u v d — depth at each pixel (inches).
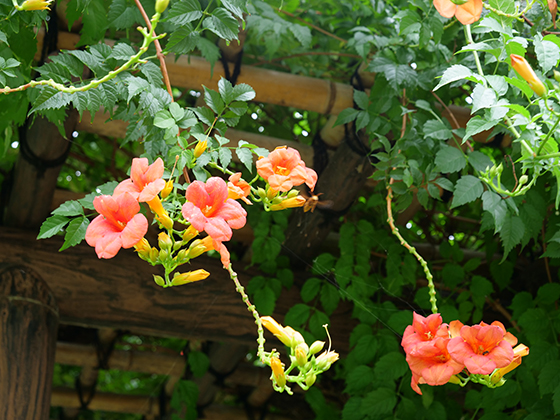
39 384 72.9
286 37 75.0
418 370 51.7
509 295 90.2
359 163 73.3
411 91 67.0
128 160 98.7
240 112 55.7
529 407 71.1
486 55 56.3
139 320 79.6
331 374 104.7
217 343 114.4
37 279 75.6
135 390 143.3
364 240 81.0
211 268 84.1
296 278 86.7
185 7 54.3
